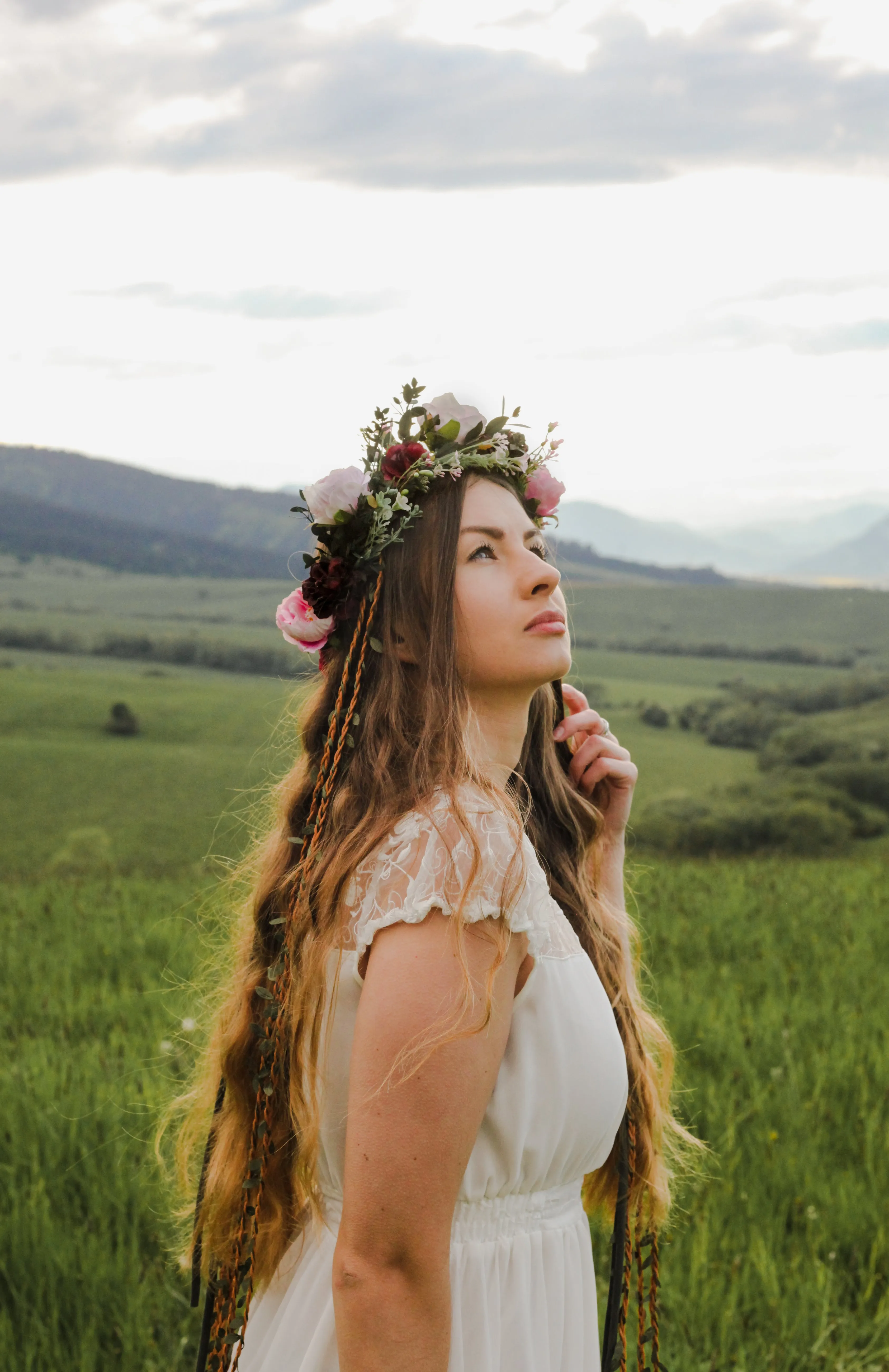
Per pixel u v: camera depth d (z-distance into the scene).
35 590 164.50
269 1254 1.61
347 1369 1.19
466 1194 1.41
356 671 1.58
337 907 1.40
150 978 7.25
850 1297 3.38
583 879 1.91
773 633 112.94
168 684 76.81
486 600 1.53
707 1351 3.01
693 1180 3.94
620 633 113.56
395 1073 1.21
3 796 45.81
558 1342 1.48
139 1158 4.09
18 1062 5.20
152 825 41.91
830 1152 4.25
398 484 1.58
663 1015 5.94
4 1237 3.43
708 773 51.41
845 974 7.14
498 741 1.59
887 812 42.75
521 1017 1.39
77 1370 3.00
